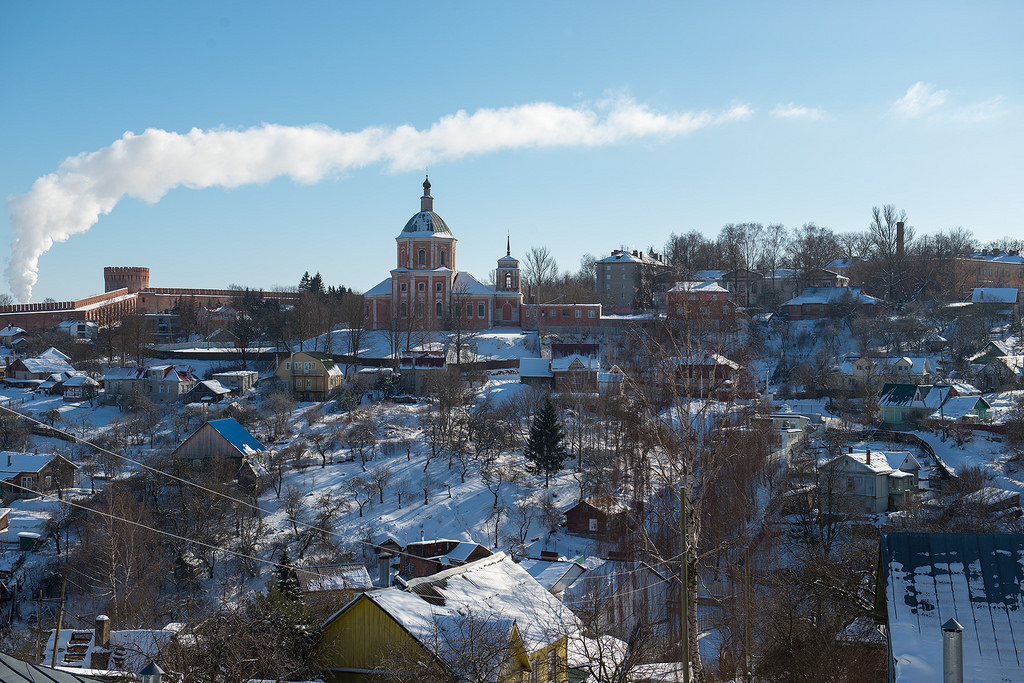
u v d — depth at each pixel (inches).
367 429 4072.3
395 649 1176.2
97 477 3641.7
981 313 6328.7
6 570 2810.0
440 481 3543.3
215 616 1310.3
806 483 2534.5
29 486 3486.7
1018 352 5674.2
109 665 1274.6
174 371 5093.5
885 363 5098.4
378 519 3211.1
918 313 6402.6
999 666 938.7
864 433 3991.1
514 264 6845.5
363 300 6628.9
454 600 1365.7
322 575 2100.1
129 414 4798.2
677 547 1584.6
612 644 1331.2
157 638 1366.9
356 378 5187.0
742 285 7391.7
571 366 4909.0
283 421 4352.9
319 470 3695.9
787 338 6166.3
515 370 5625.0
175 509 3038.9
